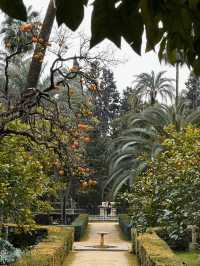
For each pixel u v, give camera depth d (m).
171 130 13.12
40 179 10.07
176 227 9.00
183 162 9.80
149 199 11.19
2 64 19.08
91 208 41.75
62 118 8.19
